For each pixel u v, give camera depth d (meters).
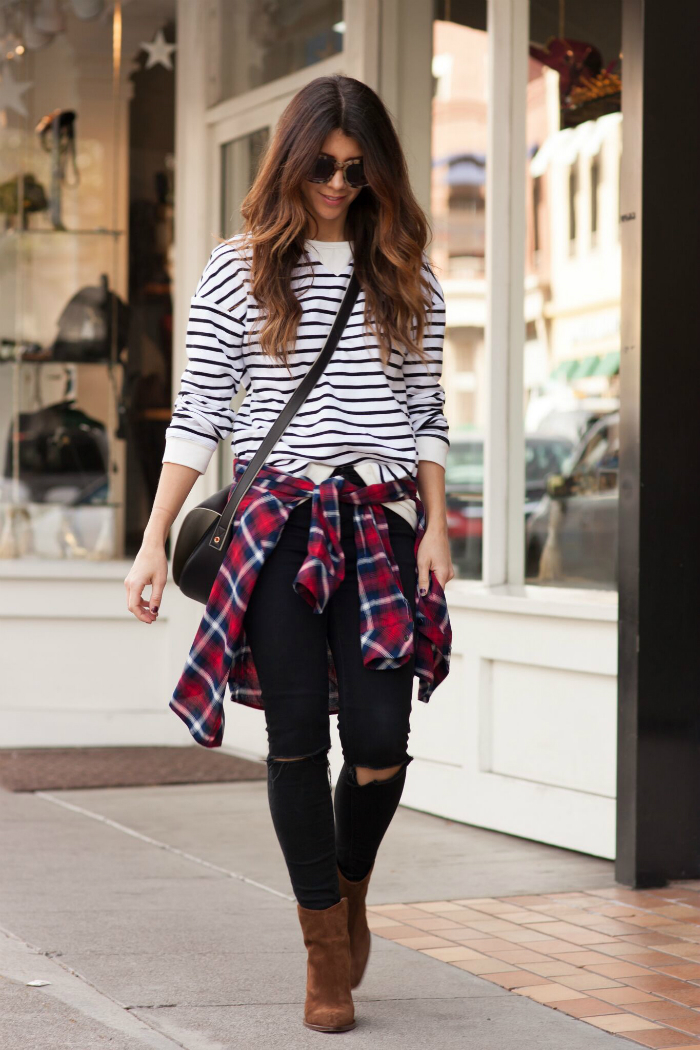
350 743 3.64
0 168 9.23
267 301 3.66
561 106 6.98
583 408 6.80
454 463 7.65
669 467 5.44
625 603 5.52
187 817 6.72
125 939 4.59
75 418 9.26
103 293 9.35
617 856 5.60
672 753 5.55
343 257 3.75
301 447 3.64
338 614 3.67
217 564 3.72
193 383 3.78
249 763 8.19
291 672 3.62
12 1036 3.58
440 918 5.06
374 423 3.67
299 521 3.64
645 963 4.53
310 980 3.79
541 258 6.98
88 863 5.71
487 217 7.00
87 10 9.09
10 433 9.15
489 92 7.00
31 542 9.12
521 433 6.95
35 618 8.75
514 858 6.02
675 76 5.39
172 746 8.75
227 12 8.62
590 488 6.71
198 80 8.88
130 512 9.30
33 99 9.23
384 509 3.71
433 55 7.90
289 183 3.64
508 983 4.30
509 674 6.48
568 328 6.89
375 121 3.67
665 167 5.38
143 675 8.81
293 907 5.09
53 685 8.77
